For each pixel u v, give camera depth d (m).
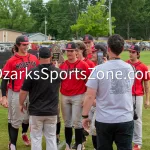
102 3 56.78
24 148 7.11
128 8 87.19
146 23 91.00
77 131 6.57
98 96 4.43
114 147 7.02
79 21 56.81
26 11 86.12
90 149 7.03
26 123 7.09
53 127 5.66
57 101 5.64
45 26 90.75
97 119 4.42
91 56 7.22
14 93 6.37
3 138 7.80
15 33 71.69
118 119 4.30
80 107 6.49
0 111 10.63
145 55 42.06
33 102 5.52
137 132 6.77
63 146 7.23
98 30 55.81
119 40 4.39
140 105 6.68
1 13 82.62
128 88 4.41
